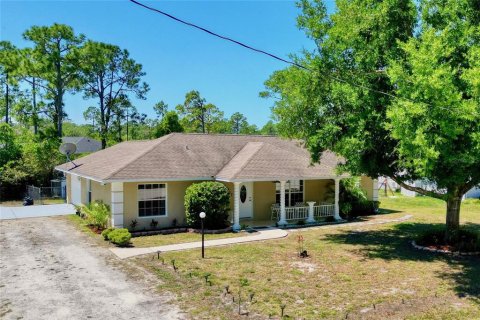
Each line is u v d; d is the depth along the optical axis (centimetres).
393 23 1309
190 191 1856
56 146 3647
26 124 4122
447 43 1103
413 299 966
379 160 1416
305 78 1470
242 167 1975
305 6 1486
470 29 1111
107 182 1738
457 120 1019
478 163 1157
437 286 1066
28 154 3509
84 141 6562
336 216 2222
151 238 1706
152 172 1864
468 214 2475
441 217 2370
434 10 1275
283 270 1211
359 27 1310
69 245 1556
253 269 1218
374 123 1305
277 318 847
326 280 1115
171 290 1022
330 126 1405
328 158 2417
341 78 1396
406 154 1097
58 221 2170
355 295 995
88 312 882
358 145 1315
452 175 1210
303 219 2141
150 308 903
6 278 1130
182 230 1864
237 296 980
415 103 1002
